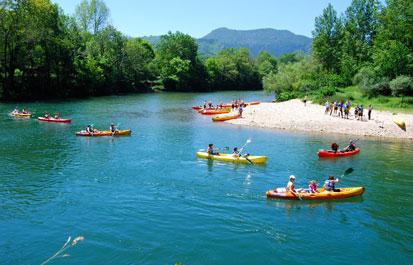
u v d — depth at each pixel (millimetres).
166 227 19281
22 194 23266
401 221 20453
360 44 84875
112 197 23031
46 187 24531
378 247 17781
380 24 84062
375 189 25109
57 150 33844
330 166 30094
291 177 23219
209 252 17047
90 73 85750
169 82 115812
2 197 22734
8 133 40969
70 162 30141
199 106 68312
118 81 99375
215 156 31219
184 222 19875
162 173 27688
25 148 34375
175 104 74688
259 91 129375
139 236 18344
